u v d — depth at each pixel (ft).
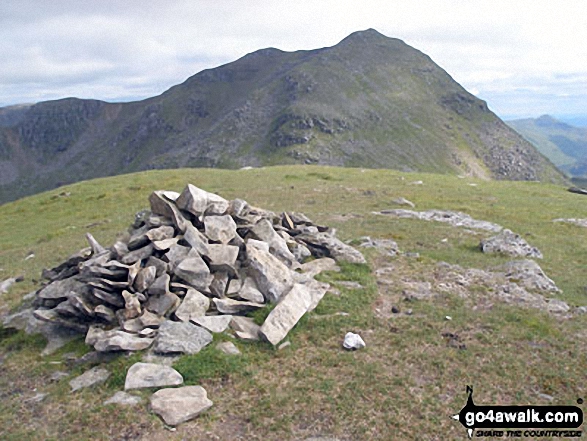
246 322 48.60
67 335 50.42
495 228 102.83
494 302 57.41
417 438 33.96
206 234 58.34
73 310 50.57
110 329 48.19
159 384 39.04
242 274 55.72
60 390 40.55
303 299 52.34
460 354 44.96
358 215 111.24
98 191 161.79
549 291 62.85
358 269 66.28
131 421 35.22
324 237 72.43
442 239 90.79
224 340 45.65
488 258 77.66
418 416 36.29
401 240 89.56
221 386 39.75
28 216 142.61
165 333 44.24
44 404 38.88
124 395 38.14
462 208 127.54
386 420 35.70
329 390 39.22
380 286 61.82
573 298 61.16
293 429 34.73
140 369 40.32
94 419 35.86
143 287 50.29
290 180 167.73
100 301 50.88
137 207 135.85
